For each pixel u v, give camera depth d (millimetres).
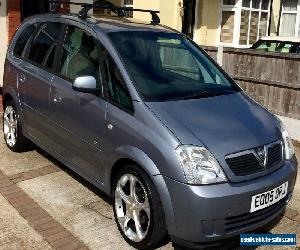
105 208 3973
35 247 3281
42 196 4145
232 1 13633
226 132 3227
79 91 3600
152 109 3285
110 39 3830
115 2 14477
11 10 7637
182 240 3072
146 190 3156
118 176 3461
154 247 3373
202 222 2941
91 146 3723
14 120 5176
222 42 14031
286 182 3385
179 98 3561
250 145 3205
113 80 3615
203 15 13523
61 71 4246
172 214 3014
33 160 5062
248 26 14156
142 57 3842
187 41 4594
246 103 3883
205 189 2926
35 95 4547
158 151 3061
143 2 12797
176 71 4078
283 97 7309
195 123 3236
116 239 3480
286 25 15445
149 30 4277
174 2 12898
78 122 3854
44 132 4500
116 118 3428
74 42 4215
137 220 3320
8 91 5129
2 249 3232
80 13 4316
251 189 3051
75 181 4523
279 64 7246
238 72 7871
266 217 3289
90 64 3912
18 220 3658
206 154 3018
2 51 7617
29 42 4977
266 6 14672
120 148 3354
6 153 5238
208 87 3988
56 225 3621
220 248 3434
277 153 3453
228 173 3025
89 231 3570
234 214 3012
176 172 2963
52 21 4680
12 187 4297
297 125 6809
